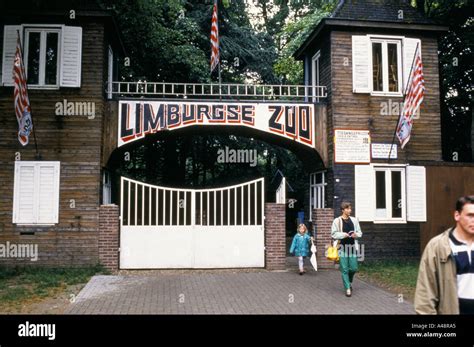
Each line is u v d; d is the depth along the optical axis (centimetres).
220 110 1388
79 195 1270
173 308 845
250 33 2584
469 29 1867
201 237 1275
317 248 1345
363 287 1055
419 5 1873
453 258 411
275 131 1411
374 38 1452
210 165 2473
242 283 1091
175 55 2042
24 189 1259
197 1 2375
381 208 1413
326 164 1434
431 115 1452
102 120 1315
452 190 1408
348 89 1420
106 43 1373
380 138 1416
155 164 2350
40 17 1297
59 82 1289
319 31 1484
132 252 1252
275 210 1298
